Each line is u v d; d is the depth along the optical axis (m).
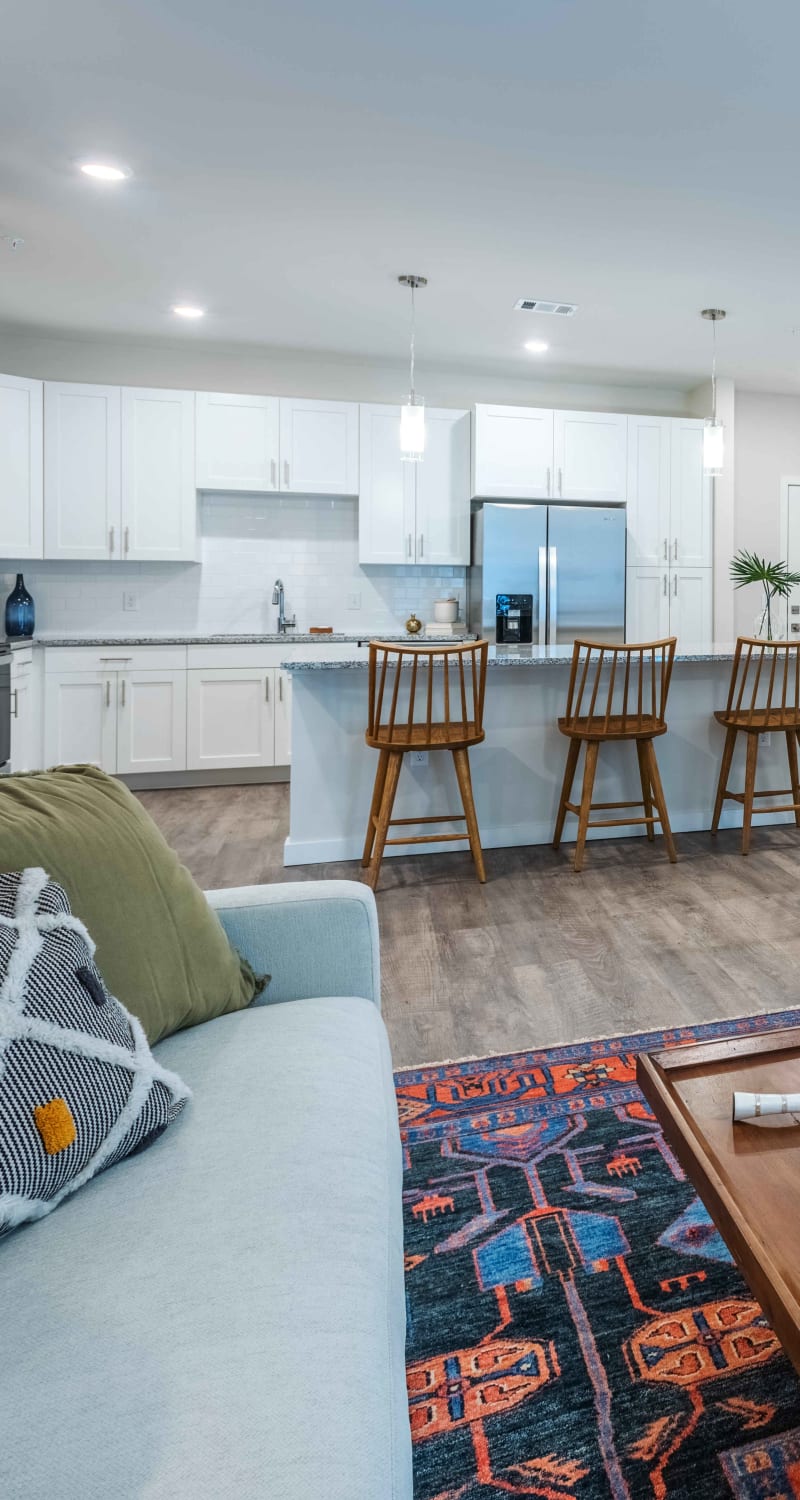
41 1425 0.55
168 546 4.70
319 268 3.63
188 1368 0.60
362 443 4.88
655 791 3.28
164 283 3.82
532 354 4.81
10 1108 0.72
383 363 5.02
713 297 3.94
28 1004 0.77
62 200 3.04
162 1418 0.56
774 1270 0.76
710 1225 1.32
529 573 4.94
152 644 4.57
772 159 2.73
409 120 2.52
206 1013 1.10
